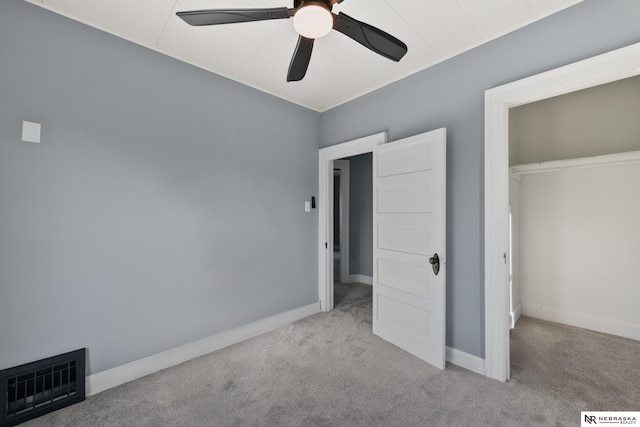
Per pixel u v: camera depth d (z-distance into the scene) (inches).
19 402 63.6
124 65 78.8
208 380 79.4
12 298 63.7
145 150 82.7
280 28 75.2
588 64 64.3
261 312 111.8
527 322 120.3
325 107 130.3
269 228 114.7
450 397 71.6
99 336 75.0
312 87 110.0
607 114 113.7
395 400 70.7
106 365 76.0
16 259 64.1
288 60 91.0
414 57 89.4
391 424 62.7
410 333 94.6
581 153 119.3
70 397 68.9
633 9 59.9
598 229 111.9
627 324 105.4
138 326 81.5
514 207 121.6
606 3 62.9
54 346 68.6
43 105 67.0
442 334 84.2
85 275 72.9
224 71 97.6
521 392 73.2
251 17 51.7
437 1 65.8
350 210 196.2
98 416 65.4
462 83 86.4
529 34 73.5
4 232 62.8
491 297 79.4
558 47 69.1
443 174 84.1
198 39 79.9
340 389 75.2
